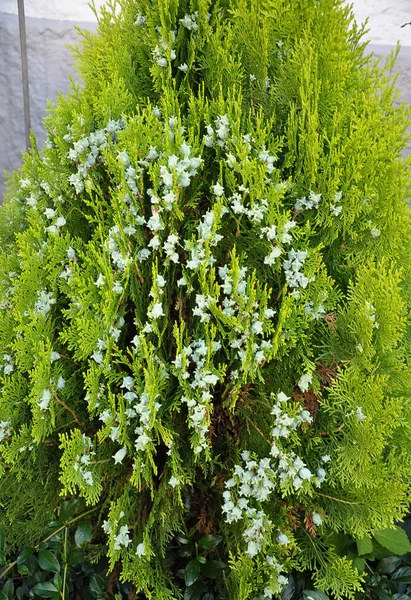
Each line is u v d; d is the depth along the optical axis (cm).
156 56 55
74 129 53
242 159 47
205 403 49
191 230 52
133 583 52
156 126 51
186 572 52
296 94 54
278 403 50
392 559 58
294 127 51
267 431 54
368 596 56
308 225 50
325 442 56
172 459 50
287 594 54
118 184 50
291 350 54
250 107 56
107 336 48
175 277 54
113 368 53
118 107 54
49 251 51
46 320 55
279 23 54
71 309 51
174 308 54
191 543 56
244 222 52
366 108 51
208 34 54
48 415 53
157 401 51
